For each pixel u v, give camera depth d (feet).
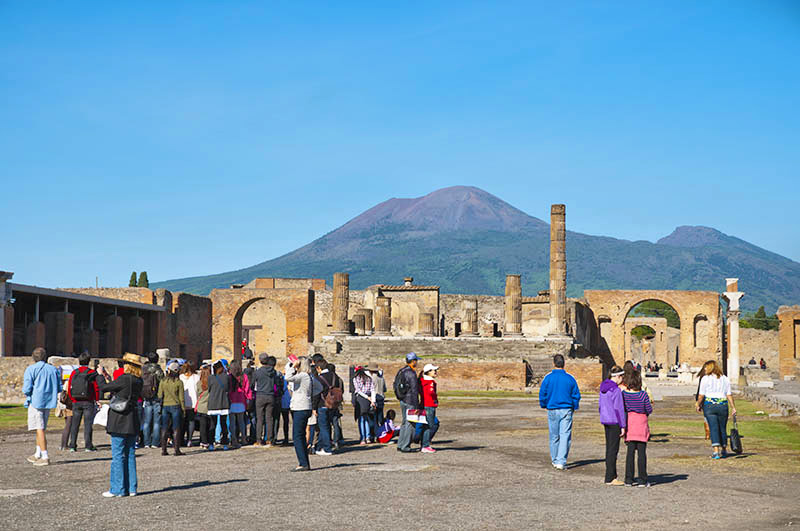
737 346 212.02
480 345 183.21
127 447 40.55
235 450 61.31
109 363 114.11
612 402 44.11
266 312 259.80
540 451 60.03
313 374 59.88
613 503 38.24
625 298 254.27
